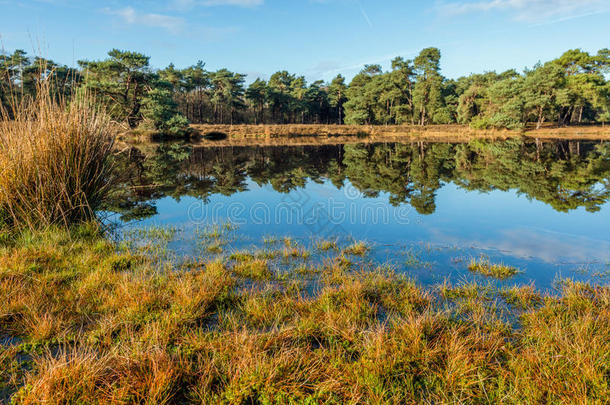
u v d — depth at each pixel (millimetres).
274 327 3270
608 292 4035
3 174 5500
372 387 2473
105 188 7422
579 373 2539
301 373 2572
